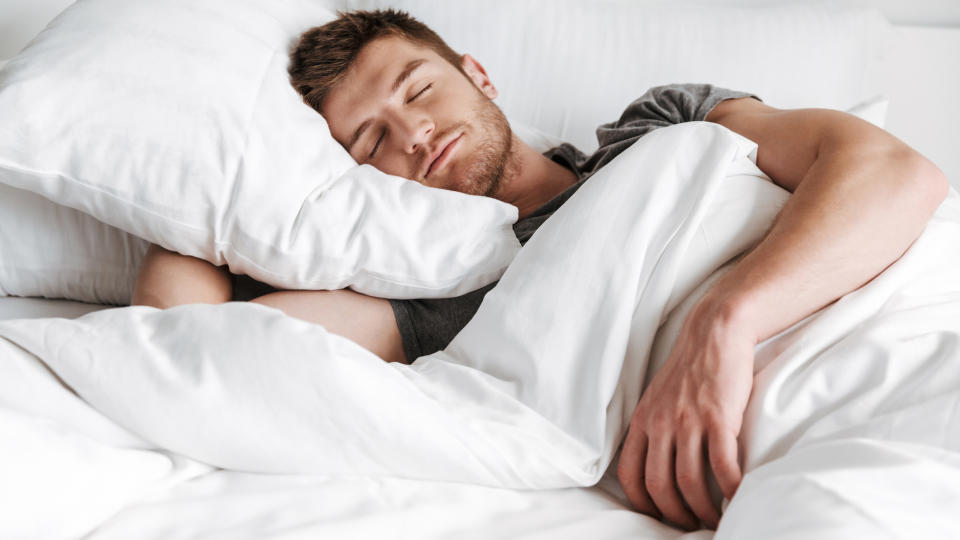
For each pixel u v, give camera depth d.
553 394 0.69
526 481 0.65
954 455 0.51
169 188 0.85
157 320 0.68
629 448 0.67
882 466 0.50
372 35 1.11
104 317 0.67
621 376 0.72
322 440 0.62
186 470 0.62
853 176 0.79
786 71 1.47
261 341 0.63
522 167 1.15
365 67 1.08
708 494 0.64
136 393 0.61
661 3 1.66
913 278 0.74
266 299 0.90
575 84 1.44
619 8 1.51
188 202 0.85
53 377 0.64
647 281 0.74
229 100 0.89
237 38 0.98
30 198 1.01
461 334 0.78
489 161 1.10
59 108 0.84
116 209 0.86
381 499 0.60
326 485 0.61
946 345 0.62
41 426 0.57
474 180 1.09
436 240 0.86
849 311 0.70
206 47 0.93
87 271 1.05
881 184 0.78
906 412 0.58
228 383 0.62
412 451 0.62
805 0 1.64
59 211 1.03
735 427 0.64
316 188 0.88
